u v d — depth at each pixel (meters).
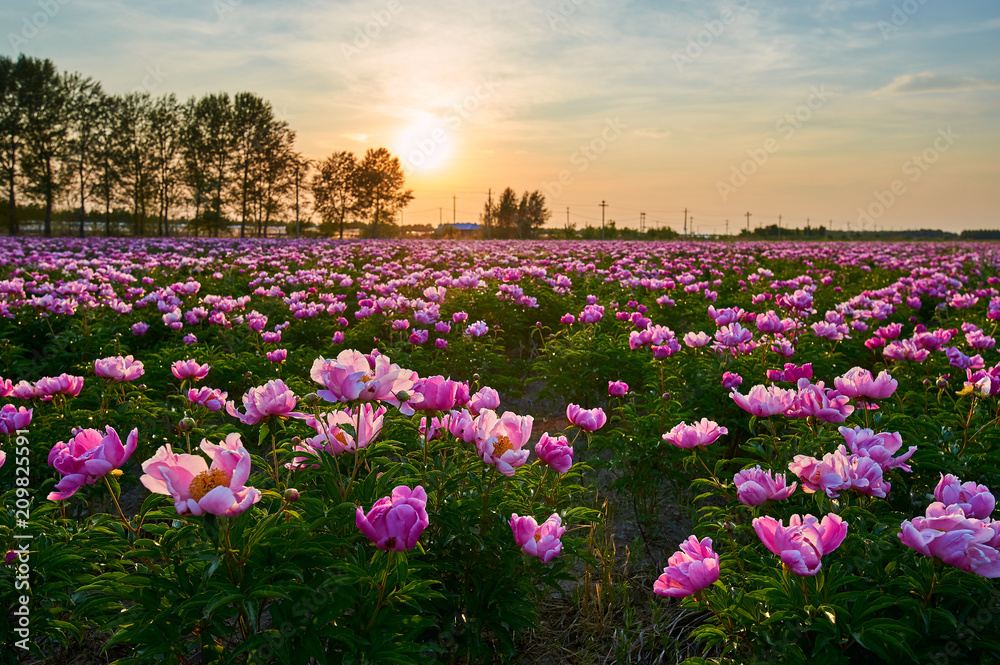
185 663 2.28
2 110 48.97
